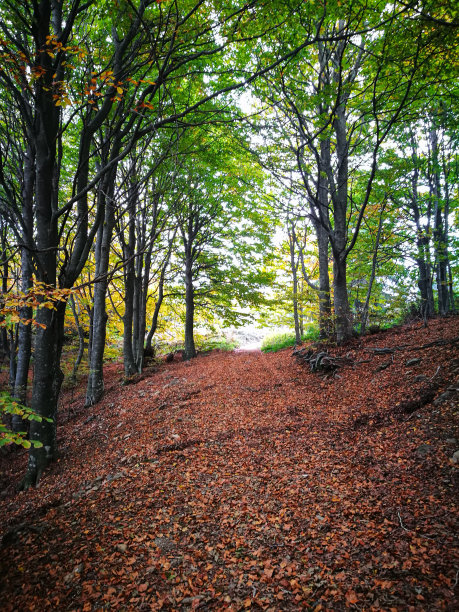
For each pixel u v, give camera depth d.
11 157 7.91
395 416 5.99
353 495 4.24
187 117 8.46
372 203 12.45
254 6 5.12
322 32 7.27
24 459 8.15
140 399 10.72
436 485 3.97
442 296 13.58
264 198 14.34
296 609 2.83
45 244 5.88
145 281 15.89
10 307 4.65
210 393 9.80
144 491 4.81
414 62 6.48
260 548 3.60
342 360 9.77
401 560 3.09
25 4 4.47
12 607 2.89
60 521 4.14
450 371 6.46
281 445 6.02
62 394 14.72
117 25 5.32
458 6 5.67
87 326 18.00
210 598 3.03
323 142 11.38
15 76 4.27
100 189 6.19
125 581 3.23
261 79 8.41
